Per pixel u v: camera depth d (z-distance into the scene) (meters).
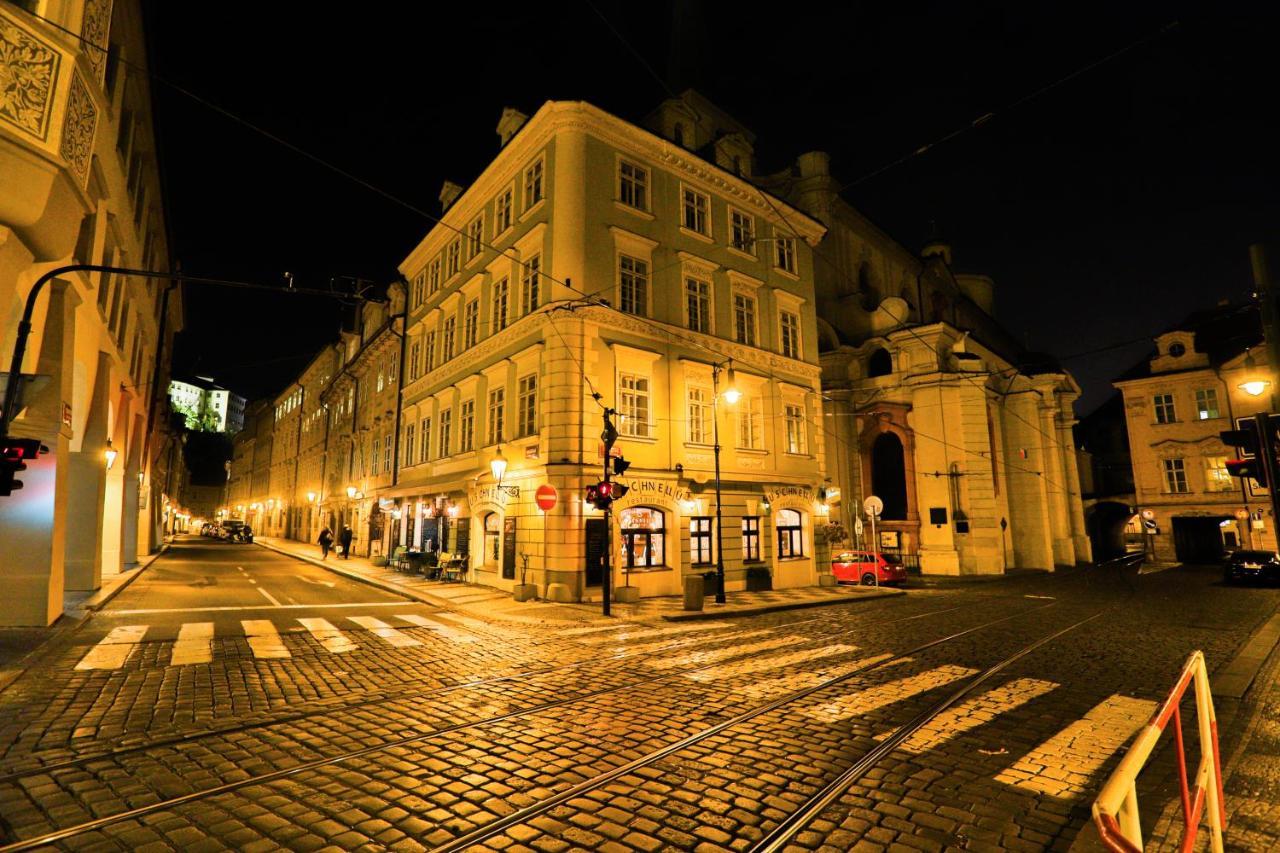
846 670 9.63
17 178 8.15
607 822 4.70
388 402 33.81
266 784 5.27
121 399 21.20
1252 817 4.77
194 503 103.25
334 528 42.97
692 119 25.70
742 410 23.30
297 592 19.34
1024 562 37.25
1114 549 53.19
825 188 35.91
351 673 9.19
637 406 20.05
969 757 6.03
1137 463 42.38
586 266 19.28
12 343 10.84
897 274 43.28
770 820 4.74
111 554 20.55
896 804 5.02
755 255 25.06
